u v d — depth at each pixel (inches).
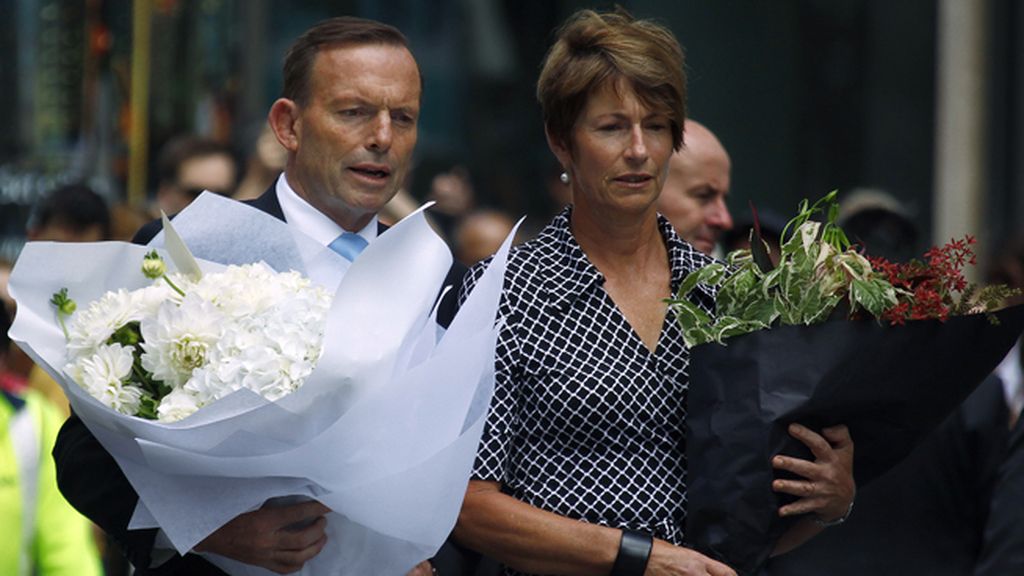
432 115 1198.9
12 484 577.6
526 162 1212.5
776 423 407.5
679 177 573.0
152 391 395.2
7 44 1019.9
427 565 425.7
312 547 397.4
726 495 410.3
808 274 412.5
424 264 398.0
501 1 1212.5
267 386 377.4
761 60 1144.2
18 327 403.9
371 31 437.7
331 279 418.9
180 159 792.9
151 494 388.2
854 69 1151.6
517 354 422.3
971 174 1123.3
